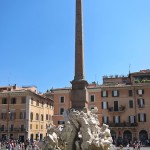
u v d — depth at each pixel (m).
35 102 70.81
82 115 25.77
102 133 25.22
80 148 24.48
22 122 66.00
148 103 64.38
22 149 43.44
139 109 64.44
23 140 64.75
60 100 68.19
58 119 67.31
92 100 66.81
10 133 65.81
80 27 29.34
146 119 63.66
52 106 84.75
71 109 27.56
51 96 86.25
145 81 66.75
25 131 65.00
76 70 28.58
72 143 25.64
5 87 72.06
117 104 65.75
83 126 24.89
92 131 25.16
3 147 48.41
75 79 28.45
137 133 63.19
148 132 62.78
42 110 75.50
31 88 77.62
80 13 29.69
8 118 66.94
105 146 23.39
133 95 65.44
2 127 66.75
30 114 67.00
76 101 27.92
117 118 65.19
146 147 54.19
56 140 25.62
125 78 76.94
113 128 63.97
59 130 27.30
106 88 66.81
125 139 63.28
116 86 66.50
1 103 68.00
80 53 28.80
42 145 26.31
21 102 67.06
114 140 63.38
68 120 26.59
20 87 79.06
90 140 23.86
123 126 63.53
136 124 63.28
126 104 65.38
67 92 68.12
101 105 66.38
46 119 78.38
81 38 29.11
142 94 65.00
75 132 25.86
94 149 23.42
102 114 65.88
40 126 73.31
